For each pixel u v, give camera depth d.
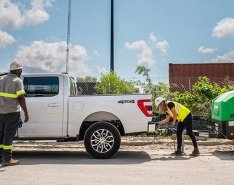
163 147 10.20
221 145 10.55
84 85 15.29
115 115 8.40
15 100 7.28
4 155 7.29
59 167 7.14
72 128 8.42
